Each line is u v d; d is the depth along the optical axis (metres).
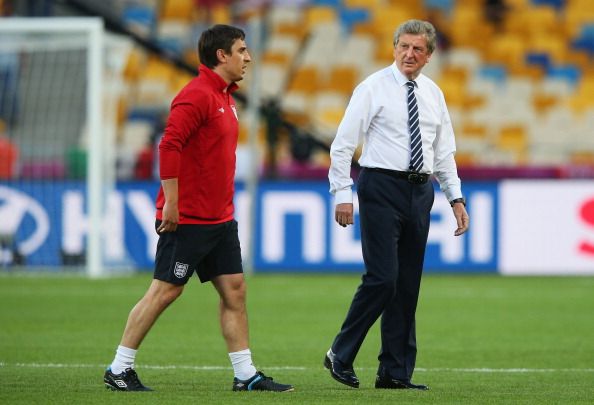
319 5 91.44
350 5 91.56
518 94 85.12
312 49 87.38
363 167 25.05
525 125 81.94
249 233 60.25
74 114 61.84
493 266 60.25
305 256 60.50
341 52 87.19
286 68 85.38
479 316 44.06
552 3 92.56
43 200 60.69
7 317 42.50
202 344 35.31
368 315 24.94
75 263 60.66
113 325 40.16
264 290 53.34
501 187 60.19
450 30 89.94
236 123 24.52
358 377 28.75
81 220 60.47
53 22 57.97
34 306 46.22
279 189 60.59
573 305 47.91
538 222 60.22
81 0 72.38
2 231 60.62
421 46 24.58
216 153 24.00
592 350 34.59
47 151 61.47
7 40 64.12
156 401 22.69
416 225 24.97
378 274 24.70
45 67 62.06
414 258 25.31
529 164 69.69
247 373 24.59
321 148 66.12
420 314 44.72
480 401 23.28
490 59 88.06
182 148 23.81
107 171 61.53
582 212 60.19
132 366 24.39
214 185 24.06
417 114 24.77
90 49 57.38
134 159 66.56
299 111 79.94
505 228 60.22
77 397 23.22
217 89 24.08
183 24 88.50
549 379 28.08
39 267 60.75
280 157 72.88
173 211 23.52
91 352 32.94
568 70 87.94
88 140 58.75
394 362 25.55
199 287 56.12
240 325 24.70
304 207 60.44
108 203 61.16
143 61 82.62
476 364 31.38
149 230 61.19
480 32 89.94
